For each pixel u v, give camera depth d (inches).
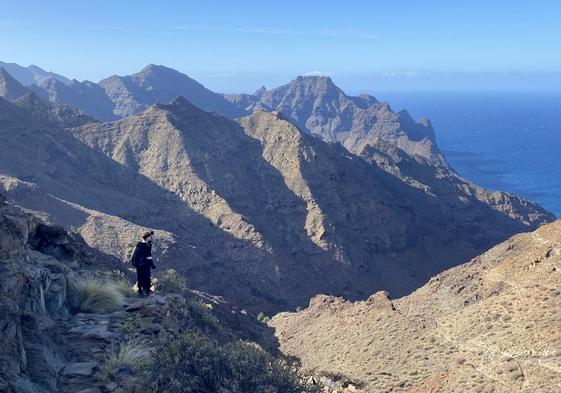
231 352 414.0
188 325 527.2
